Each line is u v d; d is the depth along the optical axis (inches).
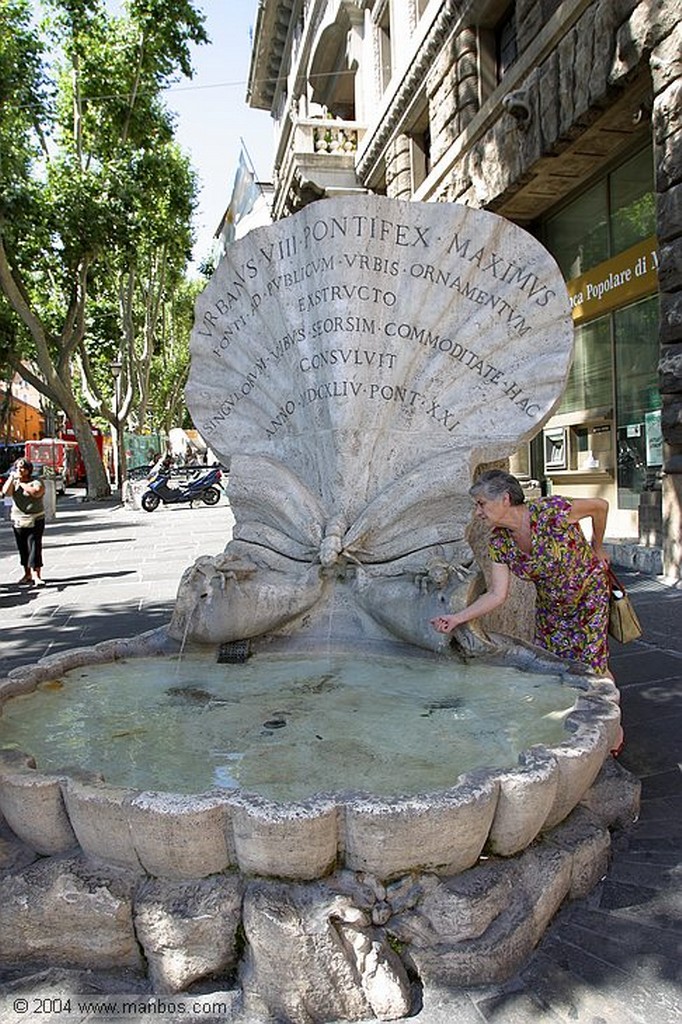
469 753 113.1
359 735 122.3
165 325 1766.7
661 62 296.8
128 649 169.2
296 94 1098.1
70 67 1031.0
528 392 182.7
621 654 209.5
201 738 122.8
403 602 162.7
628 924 97.6
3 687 140.7
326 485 185.9
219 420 203.5
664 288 300.5
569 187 446.0
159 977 90.0
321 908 86.4
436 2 548.1
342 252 189.5
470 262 187.5
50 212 948.0
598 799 117.4
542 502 135.6
